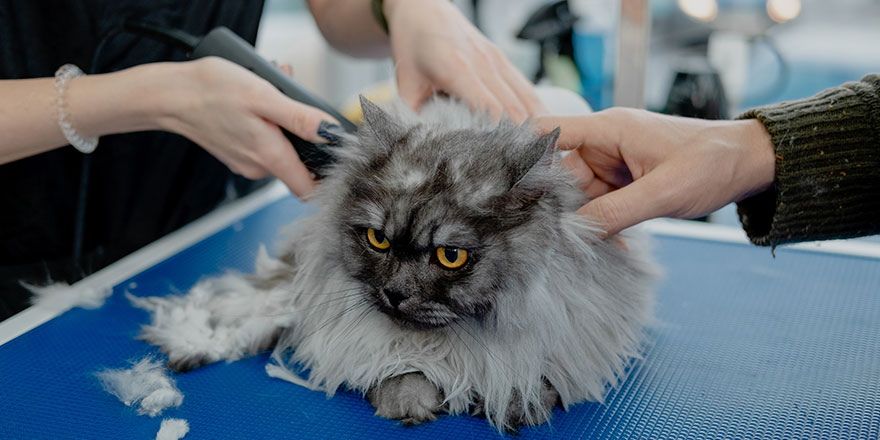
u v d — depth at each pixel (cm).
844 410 124
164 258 187
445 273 122
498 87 161
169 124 159
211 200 229
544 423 124
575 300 128
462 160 123
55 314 159
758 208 141
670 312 163
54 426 120
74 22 187
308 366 140
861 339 149
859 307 163
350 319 135
